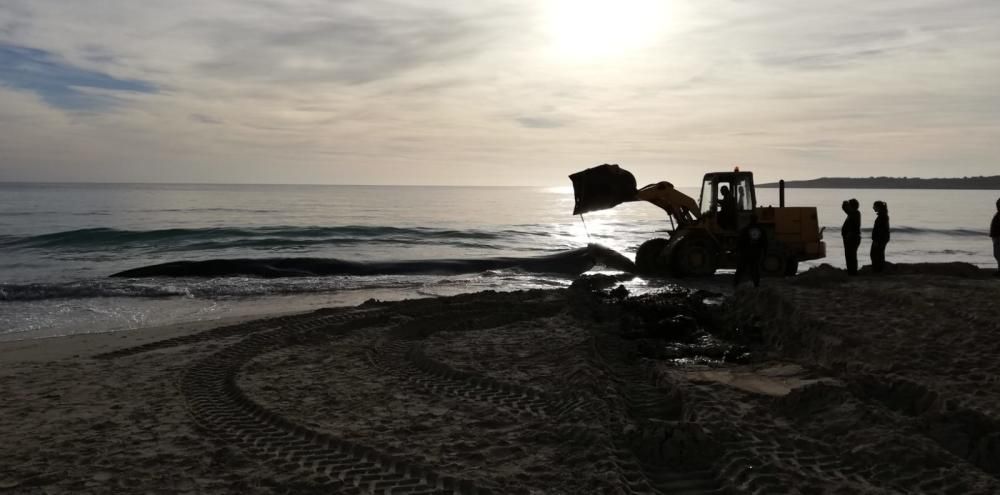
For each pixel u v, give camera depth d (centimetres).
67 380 705
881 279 1159
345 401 608
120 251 2497
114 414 584
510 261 1997
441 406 590
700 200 1688
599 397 579
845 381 573
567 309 1077
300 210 6159
